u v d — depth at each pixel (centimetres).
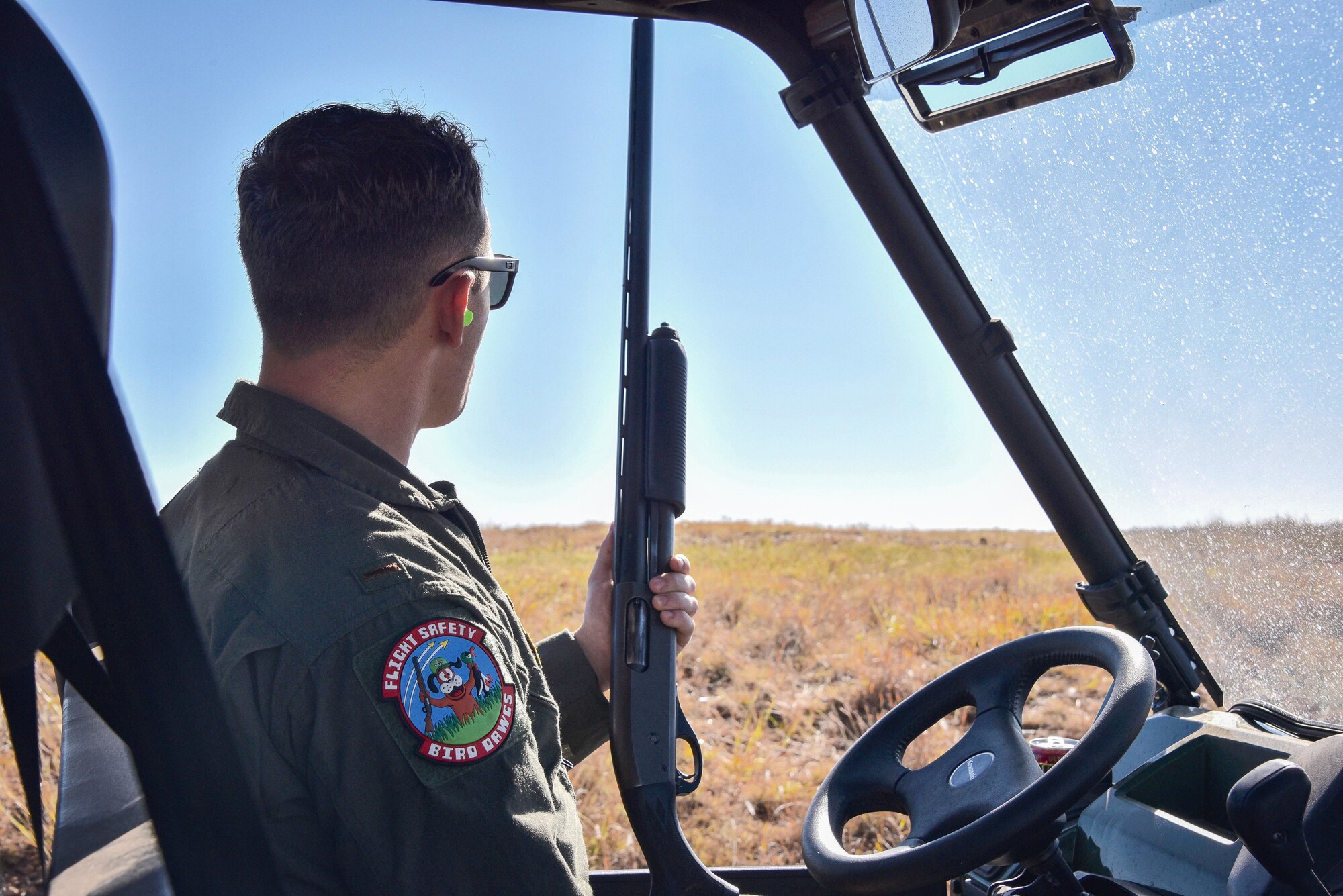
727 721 503
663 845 131
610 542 153
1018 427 167
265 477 102
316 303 106
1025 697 139
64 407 51
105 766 90
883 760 141
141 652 53
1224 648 168
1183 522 160
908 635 645
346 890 90
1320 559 142
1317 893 103
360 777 88
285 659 89
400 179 106
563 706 147
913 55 116
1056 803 109
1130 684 119
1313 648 151
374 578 94
